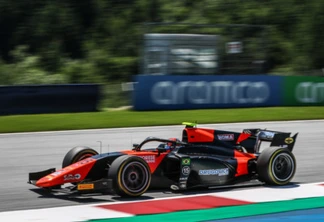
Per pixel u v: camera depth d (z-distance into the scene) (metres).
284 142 35.59
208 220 25.81
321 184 35.00
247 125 68.00
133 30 158.88
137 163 29.69
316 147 52.00
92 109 77.88
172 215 26.48
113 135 59.03
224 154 33.84
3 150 49.19
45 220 25.50
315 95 91.00
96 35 162.62
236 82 85.62
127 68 147.62
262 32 102.88
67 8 171.62
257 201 29.83
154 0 164.50
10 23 172.00
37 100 73.56
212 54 97.44
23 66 143.12
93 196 30.45
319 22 149.00
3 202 29.55
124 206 28.11
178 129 63.94
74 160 32.47
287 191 32.56
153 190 32.06
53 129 63.53
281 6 154.25
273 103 88.31
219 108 84.75
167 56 94.19
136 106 80.25
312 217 26.75
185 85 82.75
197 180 31.98
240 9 154.50
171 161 32.06
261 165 33.50
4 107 71.56
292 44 149.75
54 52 159.00
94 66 147.88
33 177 30.91
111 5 167.12
